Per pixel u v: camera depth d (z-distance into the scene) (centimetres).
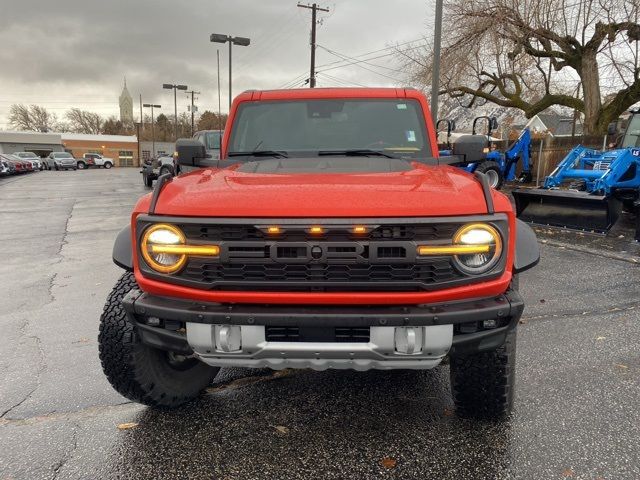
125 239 282
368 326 230
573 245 835
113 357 284
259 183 258
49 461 263
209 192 247
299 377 362
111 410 317
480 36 1905
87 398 332
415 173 288
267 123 396
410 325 229
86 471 255
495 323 242
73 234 1022
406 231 229
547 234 950
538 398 321
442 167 327
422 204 231
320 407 318
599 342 413
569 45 2005
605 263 704
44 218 1272
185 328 251
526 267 255
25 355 404
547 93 2239
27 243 923
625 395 325
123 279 303
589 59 1980
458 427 292
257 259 230
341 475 251
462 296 235
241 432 290
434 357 236
